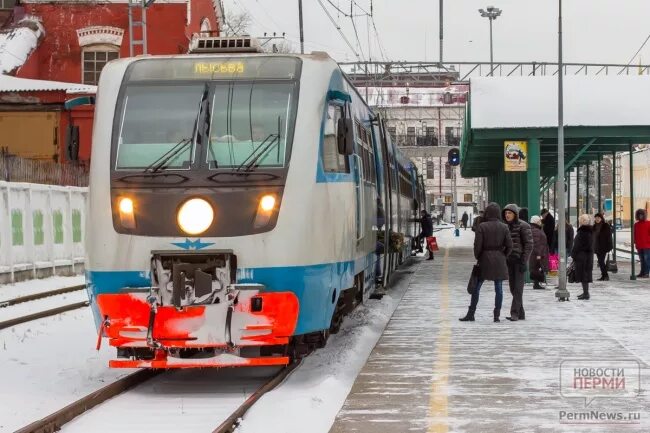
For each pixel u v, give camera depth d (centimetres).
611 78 3412
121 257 1463
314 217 1503
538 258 3139
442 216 14262
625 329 2094
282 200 1472
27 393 1477
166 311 1444
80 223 4281
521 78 3428
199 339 1434
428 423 1186
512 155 3441
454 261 4906
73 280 3800
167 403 1403
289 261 1455
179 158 1507
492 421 1195
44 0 6244
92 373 1652
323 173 1553
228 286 1441
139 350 1555
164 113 1549
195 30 6456
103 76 1605
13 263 3494
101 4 6222
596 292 3041
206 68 1586
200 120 1537
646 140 3681
